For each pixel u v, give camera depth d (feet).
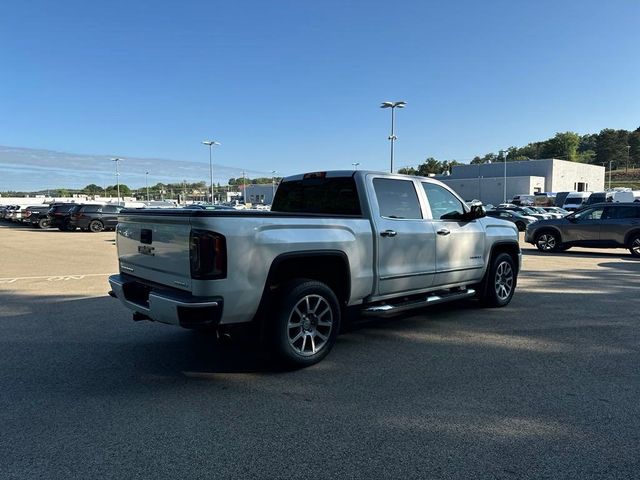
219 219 13.33
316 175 19.34
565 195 175.73
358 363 16.08
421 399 13.14
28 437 11.06
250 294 13.85
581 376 14.79
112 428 11.51
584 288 30.32
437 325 20.99
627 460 10.05
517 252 25.57
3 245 63.77
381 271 17.53
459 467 9.80
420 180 20.10
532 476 9.48
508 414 12.18
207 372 15.29
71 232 94.79
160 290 14.60
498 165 285.84
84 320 21.97
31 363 16.11
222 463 9.98
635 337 19.06
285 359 14.99
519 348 17.65
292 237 14.70
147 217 15.07
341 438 11.02
